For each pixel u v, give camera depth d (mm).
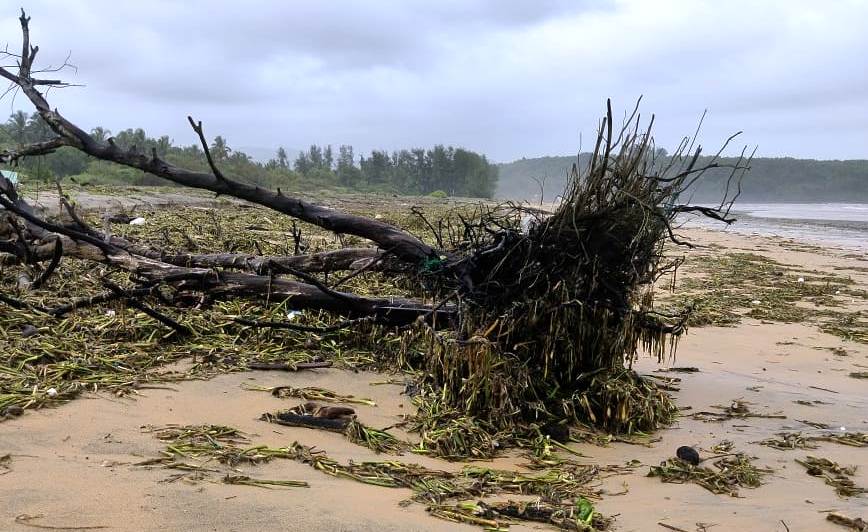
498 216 6719
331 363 5727
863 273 16297
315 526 2971
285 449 3900
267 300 6539
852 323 9680
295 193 41219
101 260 6973
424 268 6309
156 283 6473
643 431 4965
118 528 2770
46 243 7184
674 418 5312
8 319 5863
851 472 4305
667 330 5578
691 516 3518
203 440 3908
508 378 4766
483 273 5527
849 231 34625
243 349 5844
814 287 13258
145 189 25156
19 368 4832
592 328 5180
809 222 43781
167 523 2857
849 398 6062
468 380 4711
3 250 7145
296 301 6512
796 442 4848
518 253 5379
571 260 5258
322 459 3830
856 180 137750
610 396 4965
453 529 3133
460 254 6043
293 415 4402
